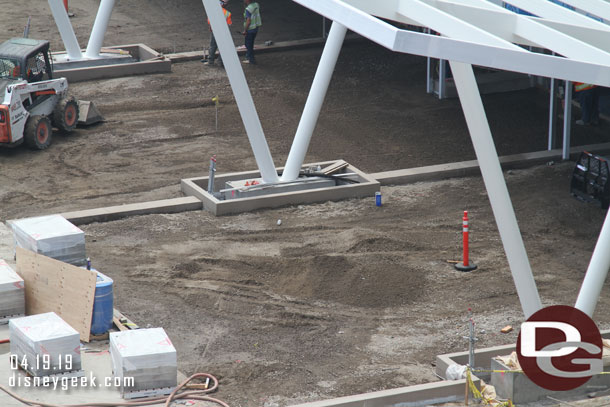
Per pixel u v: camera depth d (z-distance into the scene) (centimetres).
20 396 1548
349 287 2045
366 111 3391
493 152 1703
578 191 2594
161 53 4012
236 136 3119
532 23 1653
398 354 1775
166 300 1975
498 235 2369
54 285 1802
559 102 3506
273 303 1978
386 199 2605
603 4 1945
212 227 2386
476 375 1670
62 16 3612
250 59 3925
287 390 1625
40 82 2914
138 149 2958
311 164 2766
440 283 2092
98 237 2303
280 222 2408
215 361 1723
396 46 1337
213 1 2359
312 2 1569
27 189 2600
